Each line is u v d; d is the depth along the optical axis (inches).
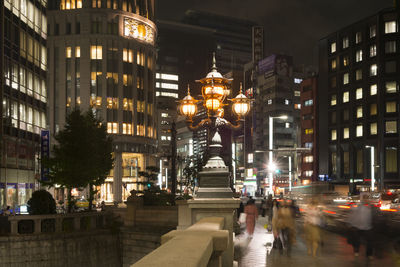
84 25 3179.1
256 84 5364.2
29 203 1023.0
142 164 3393.2
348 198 2353.6
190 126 484.4
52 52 3171.8
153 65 3533.5
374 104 3358.8
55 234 973.8
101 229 1066.7
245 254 533.3
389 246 613.0
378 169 3240.7
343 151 3646.7
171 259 83.2
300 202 2175.2
